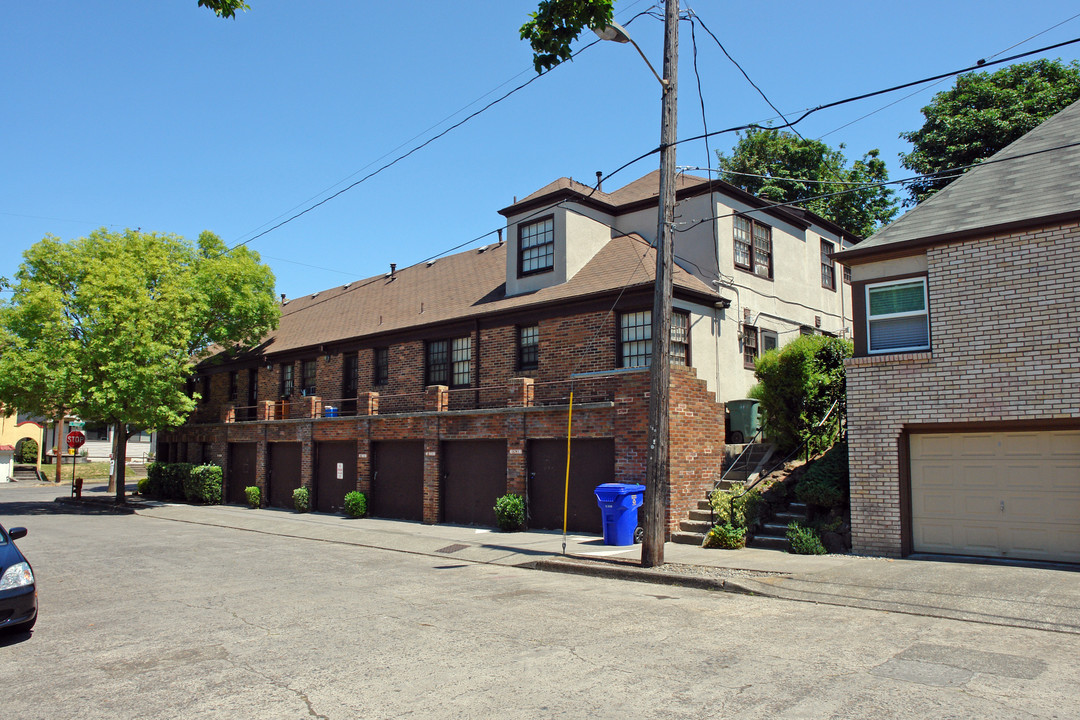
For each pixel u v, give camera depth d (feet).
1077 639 22.65
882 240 40.34
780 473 49.01
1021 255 35.88
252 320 96.53
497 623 26.99
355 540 55.62
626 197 71.51
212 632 26.66
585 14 30.91
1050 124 42.83
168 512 84.38
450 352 71.41
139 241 89.86
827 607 28.27
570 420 46.16
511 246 69.00
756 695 18.03
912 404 38.55
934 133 85.61
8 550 27.48
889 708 16.94
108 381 80.43
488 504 61.21
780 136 107.34
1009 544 36.55
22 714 18.11
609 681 19.48
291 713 17.72
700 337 57.31
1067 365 34.22
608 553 42.93
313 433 81.10
